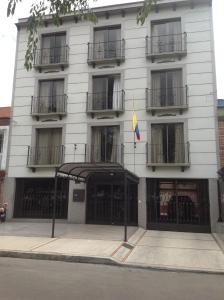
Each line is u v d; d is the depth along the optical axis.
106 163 12.26
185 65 16.81
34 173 17.70
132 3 17.98
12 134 18.45
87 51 18.28
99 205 16.66
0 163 18.38
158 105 16.98
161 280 7.14
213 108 16.12
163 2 17.50
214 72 16.45
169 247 11.00
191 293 6.15
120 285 6.49
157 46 17.52
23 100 18.69
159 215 16.03
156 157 16.56
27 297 5.34
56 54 18.97
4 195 17.89
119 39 18.25
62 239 11.47
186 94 16.42
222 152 15.70
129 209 16.27
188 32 17.16
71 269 7.82
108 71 17.77
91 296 5.58
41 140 18.22
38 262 8.56
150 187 16.30
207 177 15.59
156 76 17.38
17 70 19.16
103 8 18.30
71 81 18.17
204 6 17.25
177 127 16.59
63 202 17.33
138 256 9.52
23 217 17.67
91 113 17.47
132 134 16.83
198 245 11.52
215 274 7.95
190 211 15.73
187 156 15.92
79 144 17.41
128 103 17.19
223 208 15.18
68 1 5.25
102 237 12.05
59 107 18.14
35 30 5.33
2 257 9.11
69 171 13.51
